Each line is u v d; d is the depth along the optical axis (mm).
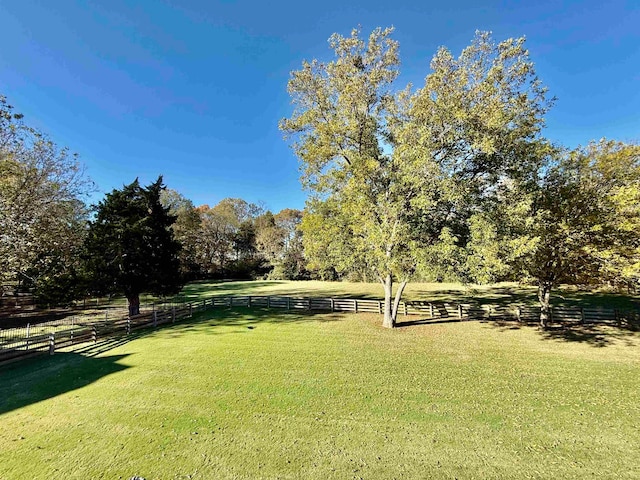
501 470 6137
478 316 20516
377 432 7520
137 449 6875
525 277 16969
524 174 15117
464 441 7129
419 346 14617
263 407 8773
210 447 6949
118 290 20922
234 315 22734
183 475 6055
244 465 6352
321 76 17547
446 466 6270
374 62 16953
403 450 6816
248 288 39312
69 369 11844
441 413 8398
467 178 15492
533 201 15352
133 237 21141
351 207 16203
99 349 14617
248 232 59344
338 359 12797
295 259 52438
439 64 15094
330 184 18516
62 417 8258
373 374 11180
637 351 13539
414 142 15305
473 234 13711
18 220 16047
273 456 6633
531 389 9867
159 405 8898
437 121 14742
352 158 16969
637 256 14492
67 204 20047
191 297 33125
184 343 15352
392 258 15031
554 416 8195
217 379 10750
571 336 16062
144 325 18953
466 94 14711
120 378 10875
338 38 16625
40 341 13695
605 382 10344
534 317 19375
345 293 32562
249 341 15602
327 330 17812
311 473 6105
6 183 16312
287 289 37000
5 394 9672
